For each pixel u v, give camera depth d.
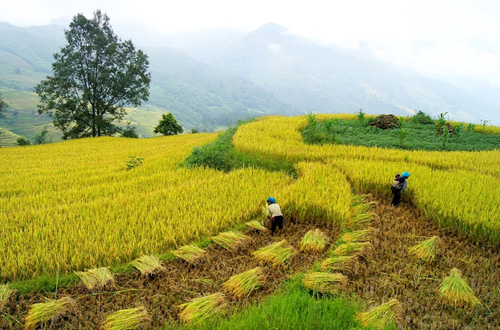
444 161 13.22
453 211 7.88
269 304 4.95
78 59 38.03
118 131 44.38
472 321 4.93
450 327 4.81
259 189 10.21
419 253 6.57
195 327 4.82
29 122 137.50
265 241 7.63
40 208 9.36
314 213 8.73
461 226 7.59
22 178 14.18
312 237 7.25
